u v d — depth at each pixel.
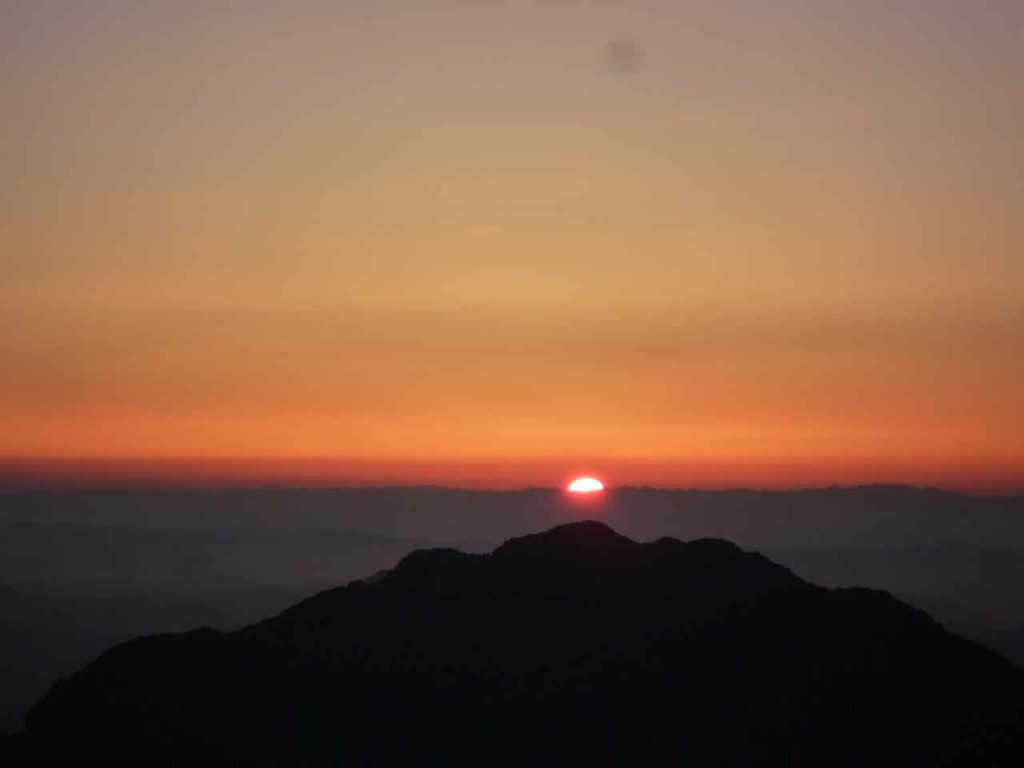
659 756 52.34
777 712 54.09
